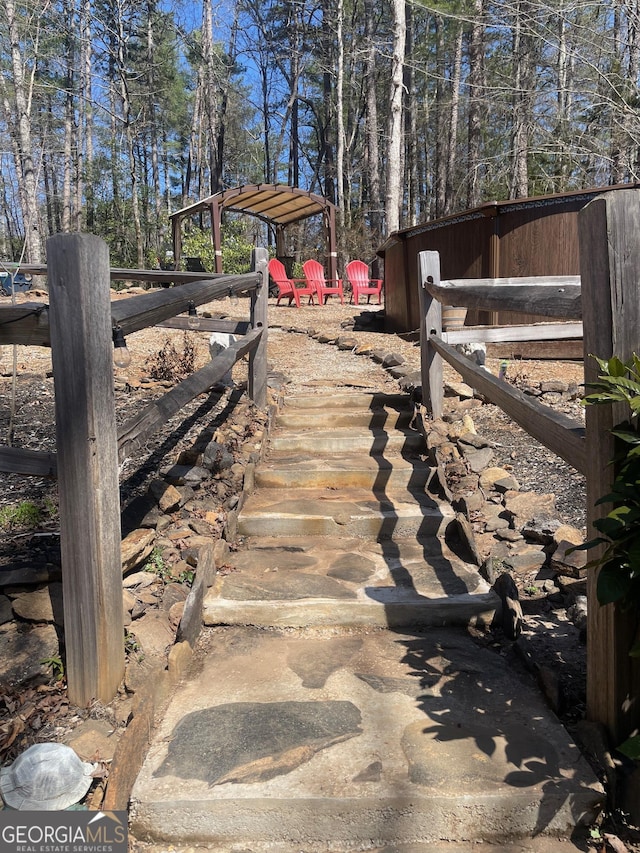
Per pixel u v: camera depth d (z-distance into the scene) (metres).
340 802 1.92
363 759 2.08
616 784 2.01
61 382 2.19
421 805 1.92
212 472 4.12
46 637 2.51
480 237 7.95
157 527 3.38
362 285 14.02
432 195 33.00
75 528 2.25
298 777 2.01
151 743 2.18
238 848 1.94
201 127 35.09
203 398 5.43
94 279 2.19
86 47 27.55
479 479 4.21
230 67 32.97
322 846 1.94
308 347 8.58
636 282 1.97
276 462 4.61
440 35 24.83
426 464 4.50
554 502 3.84
